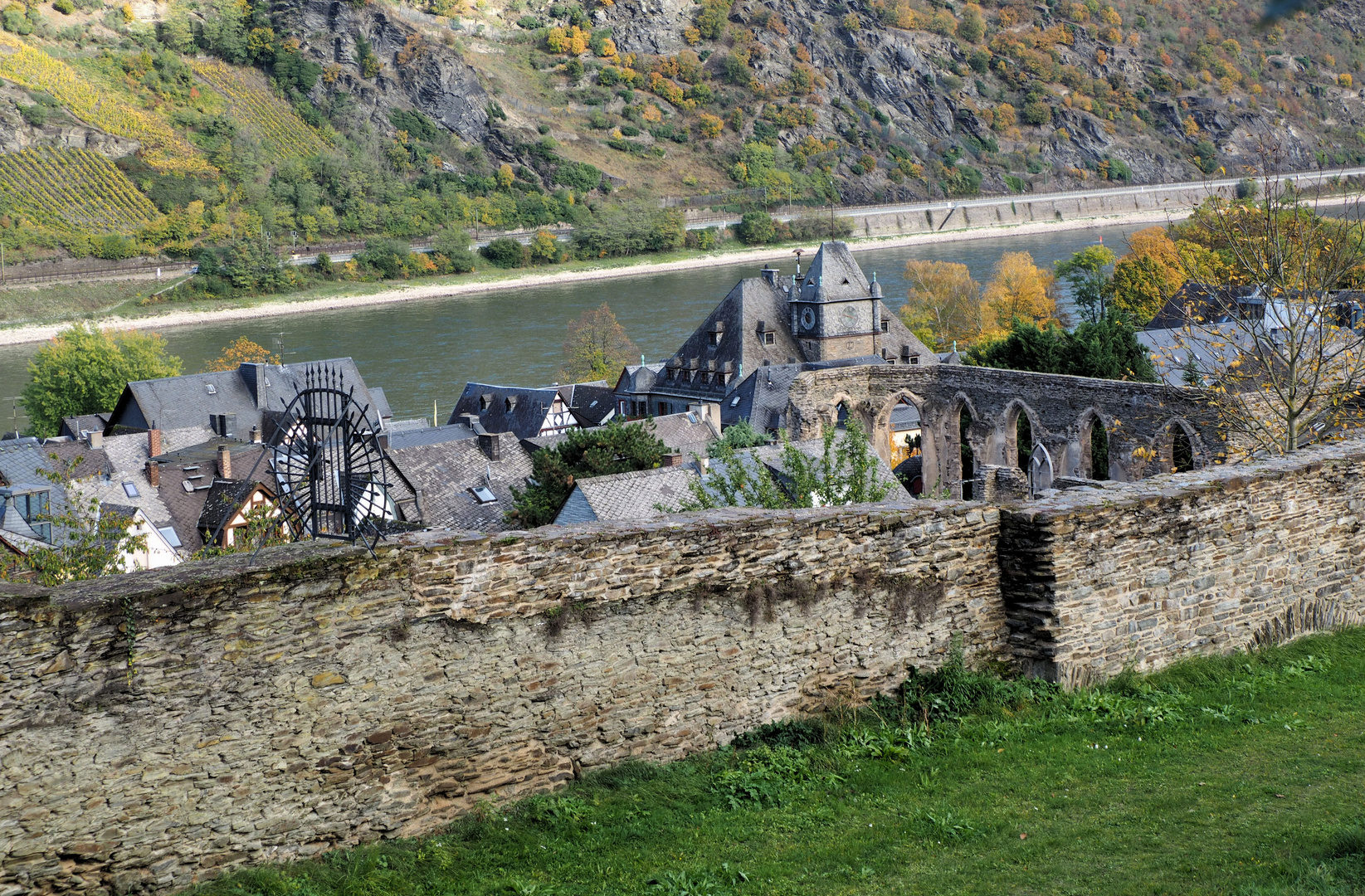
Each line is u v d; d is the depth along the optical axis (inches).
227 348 6338.6
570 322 5821.9
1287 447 1210.0
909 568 691.4
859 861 504.7
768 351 4124.0
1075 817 531.8
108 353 4724.4
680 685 630.5
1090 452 2242.9
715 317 4229.8
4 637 470.6
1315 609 812.6
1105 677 714.8
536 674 593.0
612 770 610.2
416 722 565.0
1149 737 624.1
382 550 554.3
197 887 511.2
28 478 2642.7
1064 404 2262.6
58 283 7755.9
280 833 534.3
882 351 4279.0
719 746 641.6
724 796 587.8
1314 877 436.8
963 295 5536.4
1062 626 700.7
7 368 6092.5
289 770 535.8
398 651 560.1
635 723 619.8
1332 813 506.6
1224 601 767.7
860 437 1332.4
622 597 612.7
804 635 663.8
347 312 7805.1
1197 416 1956.2
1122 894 452.8
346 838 549.0
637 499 1780.3
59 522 1449.3
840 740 640.4
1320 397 1286.9
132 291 7869.1
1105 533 714.8
